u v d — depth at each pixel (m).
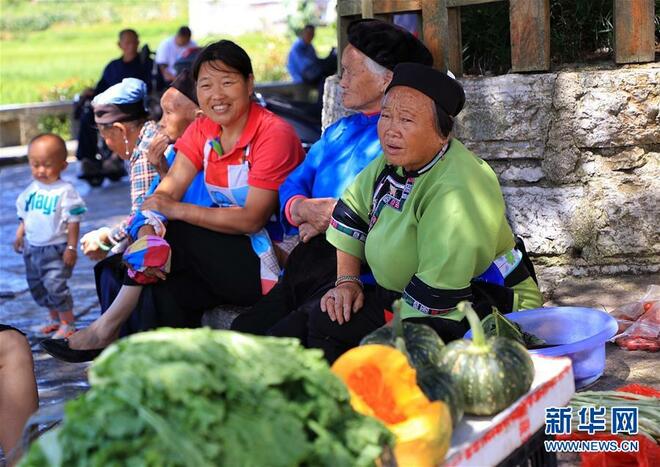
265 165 4.64
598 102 4.98
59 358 4.73
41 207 6.31
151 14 42.44
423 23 5.33
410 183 3.62
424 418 2.30
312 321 3.88
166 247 4.56
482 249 3.47
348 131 4.43
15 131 17.06
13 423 3.71
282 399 2.04
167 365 1.95
